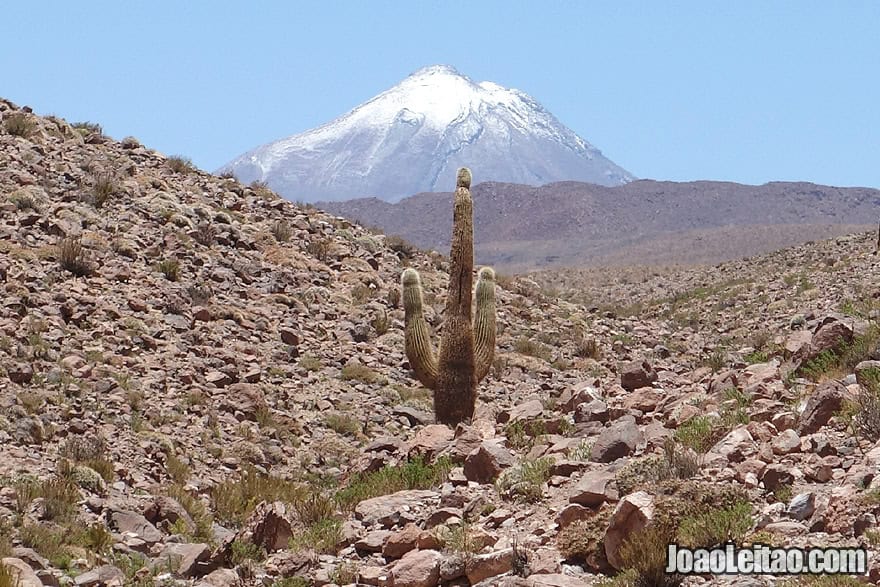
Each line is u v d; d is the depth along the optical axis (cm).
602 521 930
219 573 1034
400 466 1335
